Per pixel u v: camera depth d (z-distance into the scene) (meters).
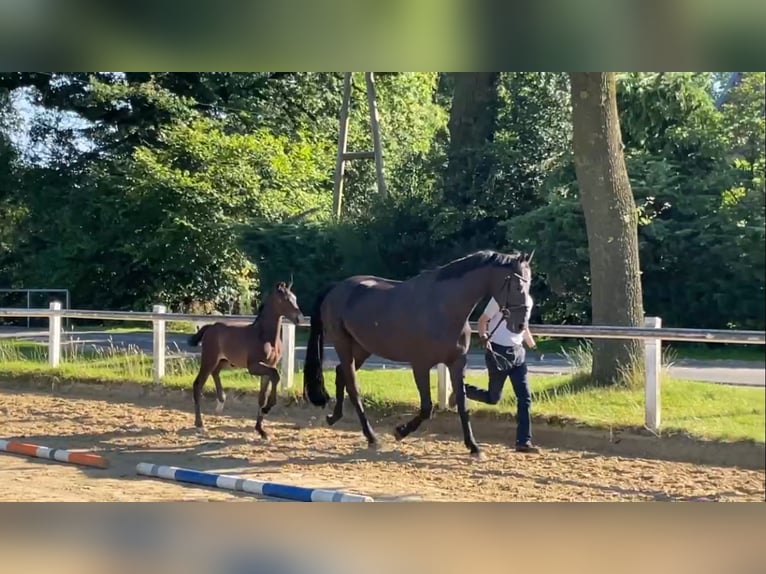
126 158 27.14
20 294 27.36
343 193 30.02
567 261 18.69
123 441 9.23
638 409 9.09
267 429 9.84
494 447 8.78
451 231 20.88
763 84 20.06
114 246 26.48
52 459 8.33
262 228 23.06
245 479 6.95
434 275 8.28
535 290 19.80
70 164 27.89
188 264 26.12
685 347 18.27
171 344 17.48
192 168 26.66
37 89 27.52
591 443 8.69
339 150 26.94
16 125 27.59
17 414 10.94
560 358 15.16
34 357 14.59
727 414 8.87
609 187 10.36
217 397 10.55
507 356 8.27
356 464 8.03
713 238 18.22
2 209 27.55
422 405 8.36
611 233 10.34
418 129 32.03
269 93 30.06
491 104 22.25
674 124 19.97
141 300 27.05
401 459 8.22
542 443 8.94
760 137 19.72
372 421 9.98
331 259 21.98
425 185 22.09
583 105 10.42
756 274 17.98
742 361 15.77
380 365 13.87
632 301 10.29
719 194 18.95
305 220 23.45
